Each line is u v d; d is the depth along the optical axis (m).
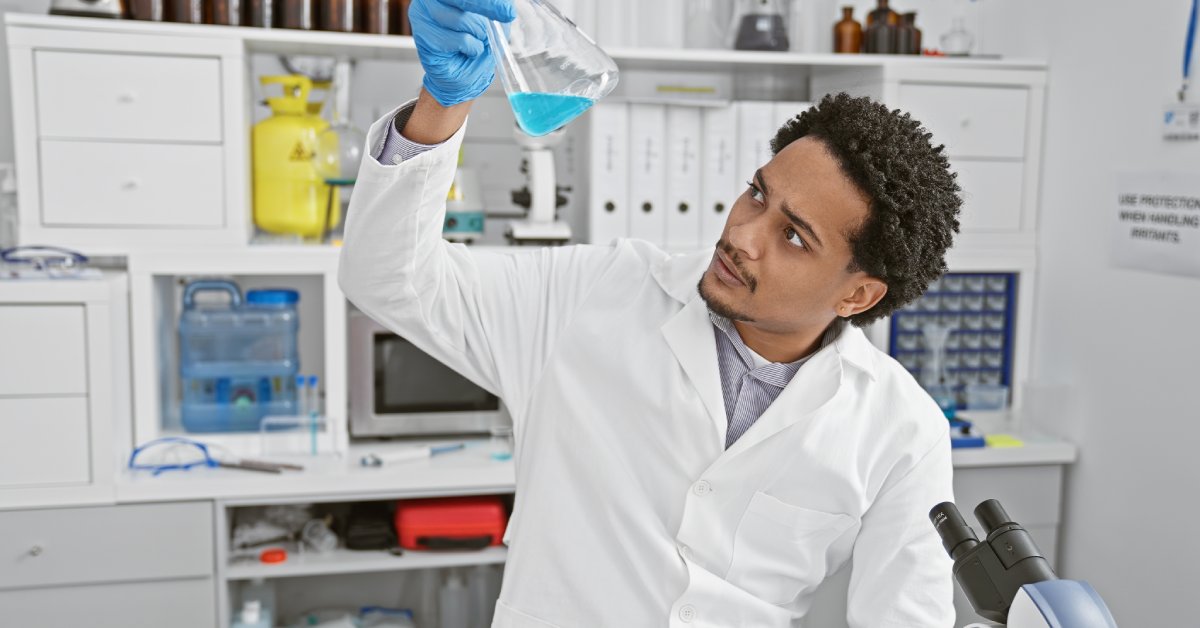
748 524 1.23
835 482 1.23
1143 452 2.36
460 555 2.40
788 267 1.08
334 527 2.53
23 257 2.20
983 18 2.93
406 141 1.03
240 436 2.45
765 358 1.22
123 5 2.30
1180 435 2.25
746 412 1.22
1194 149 2.20
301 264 2.38
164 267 2.33
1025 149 2.71
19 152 2.25
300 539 2.44
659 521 1.21
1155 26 2.31
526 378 1.24
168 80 2.29
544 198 2.53
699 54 2.53
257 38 2.32
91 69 2.26
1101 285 2.50
